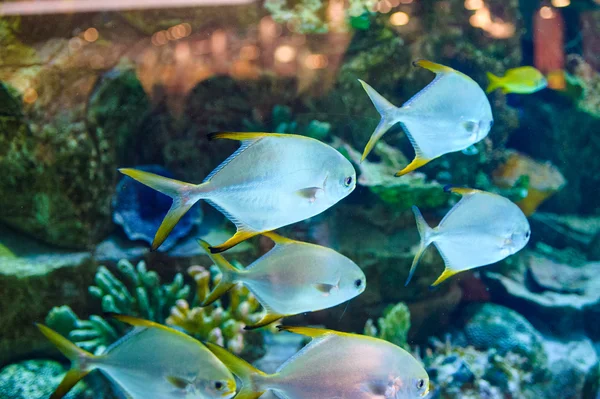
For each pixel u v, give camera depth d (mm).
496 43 1728
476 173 1659
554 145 2025
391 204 1245
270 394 720
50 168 1113
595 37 2129
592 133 1975
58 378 1004
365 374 597
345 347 601
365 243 1227
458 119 716
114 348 642
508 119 1864
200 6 1226
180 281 1074
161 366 637
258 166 592
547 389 1308
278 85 1306
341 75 1347
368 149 678
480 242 716
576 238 1882
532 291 1618
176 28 1240
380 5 1375
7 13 1070
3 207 1124
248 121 1312
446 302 1345
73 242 1145
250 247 1176
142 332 643
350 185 628
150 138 1297
